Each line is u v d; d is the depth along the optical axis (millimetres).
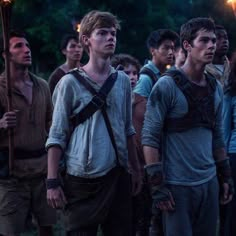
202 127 4578
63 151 4598
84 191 4582
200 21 4559
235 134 5754
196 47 4539
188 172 4562
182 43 4641
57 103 4578
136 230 5895
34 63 13125
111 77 4621
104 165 4535
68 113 4566
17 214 5520
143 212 5836
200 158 4574
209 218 4672
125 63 6117
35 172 5520
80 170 4539
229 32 15320
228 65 5984
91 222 4613
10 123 5316
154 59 6191
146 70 6023
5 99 5496
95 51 4590
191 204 4598
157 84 4578
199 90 4574
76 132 4562
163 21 14273
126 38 14055
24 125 5500
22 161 5488
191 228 4637
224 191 4820
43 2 12930
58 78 7277
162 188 4551
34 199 5582
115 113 4602
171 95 4539
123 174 4656
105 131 4555
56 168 4543
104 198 4594
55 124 4559
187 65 4609
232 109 5762
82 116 4543
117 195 4656
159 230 5570
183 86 4543
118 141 4598
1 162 5473
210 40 4535
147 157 4566
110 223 4699
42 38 12859
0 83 5520
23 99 5516
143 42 14188
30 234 6859
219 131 4754
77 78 4570
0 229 5551
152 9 14219
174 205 4570
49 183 4539
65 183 4637
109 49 4570
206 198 4621
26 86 5570
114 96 4598
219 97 4695
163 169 4613
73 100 4559
